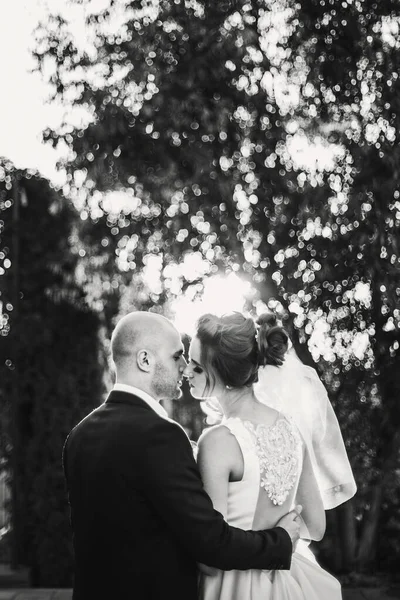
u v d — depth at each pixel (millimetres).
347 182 5117
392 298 5086
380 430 5547
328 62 4977
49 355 6199
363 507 5887
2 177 6191
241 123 5180
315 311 5254
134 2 5020
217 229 5367
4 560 6371
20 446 6195
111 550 2172
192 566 2219
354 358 5348
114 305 6105
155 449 2148
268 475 2230
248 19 4969
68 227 6094
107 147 5176
